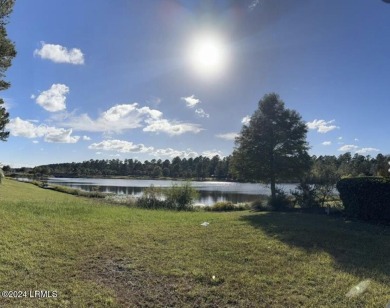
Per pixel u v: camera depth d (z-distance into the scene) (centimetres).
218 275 578
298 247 754
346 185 1192
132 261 640
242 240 805
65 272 579
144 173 13138
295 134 1994
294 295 511
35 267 589
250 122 2075
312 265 638
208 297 502
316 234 880
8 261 602
